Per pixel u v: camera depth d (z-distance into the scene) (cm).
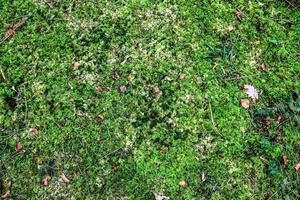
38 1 114
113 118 102
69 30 111
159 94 105
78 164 97
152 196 95
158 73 107
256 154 99
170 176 96
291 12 117
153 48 110
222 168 98
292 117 103
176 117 102
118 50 109
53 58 108
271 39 112
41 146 99
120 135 100
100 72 107
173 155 98
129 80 106
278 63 110
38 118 101
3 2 113
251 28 114
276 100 105
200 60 109
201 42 111
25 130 100
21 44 109
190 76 107
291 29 114
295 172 98
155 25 112
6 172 96
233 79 107
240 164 98
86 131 100
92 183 96
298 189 97
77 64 107
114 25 112
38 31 111
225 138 101
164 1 115
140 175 96
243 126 102
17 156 98
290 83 107
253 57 110
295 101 105
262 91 106
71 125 101
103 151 99
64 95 104
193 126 102
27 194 95
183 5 115
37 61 107
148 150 99
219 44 111
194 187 96
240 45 111
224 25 113
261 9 116
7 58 107
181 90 105
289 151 100
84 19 113
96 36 111
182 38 111
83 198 95
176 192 95
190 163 98
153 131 101
